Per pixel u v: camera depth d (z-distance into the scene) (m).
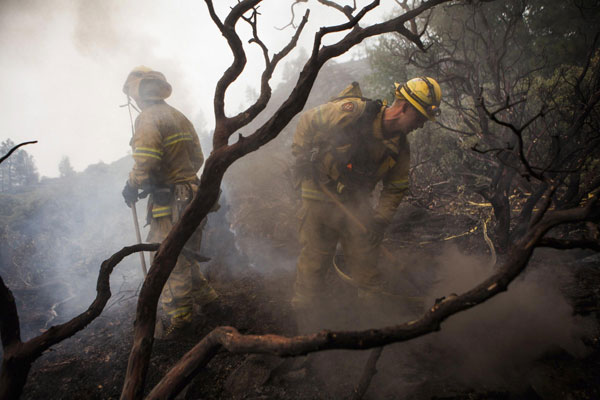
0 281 1.08
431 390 1.65
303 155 2.12
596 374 1.55
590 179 3.02
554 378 1.55
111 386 1.95
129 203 2.47
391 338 0.87
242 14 1.23
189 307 2.33
